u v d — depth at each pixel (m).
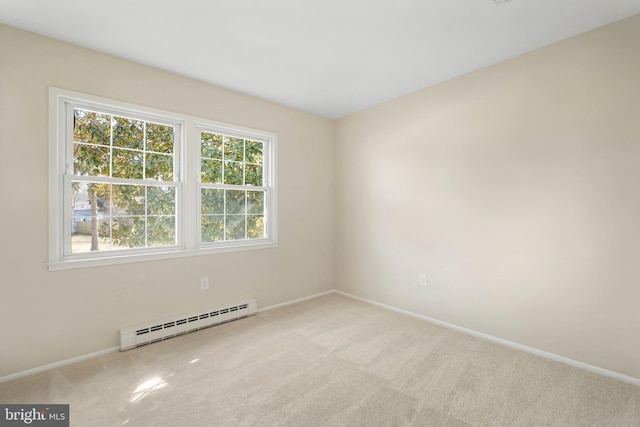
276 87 3.07
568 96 2.22
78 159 2.33
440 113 2.99
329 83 2.98
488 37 2.20
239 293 3.21
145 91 2.57
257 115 3.33
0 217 1.99
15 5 1.80
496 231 2.61
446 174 2.95
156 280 2.65
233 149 3.22
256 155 3.41
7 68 2.01
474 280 2.76
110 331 2.42
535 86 2.38
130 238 2.57
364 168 3.75
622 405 1.77
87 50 2.30
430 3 1.82
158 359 2.30
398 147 3.37
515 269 2.50
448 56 2.47
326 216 4.05
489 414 1.70
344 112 3.85
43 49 2.13
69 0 1.76
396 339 2.67
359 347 2.51
